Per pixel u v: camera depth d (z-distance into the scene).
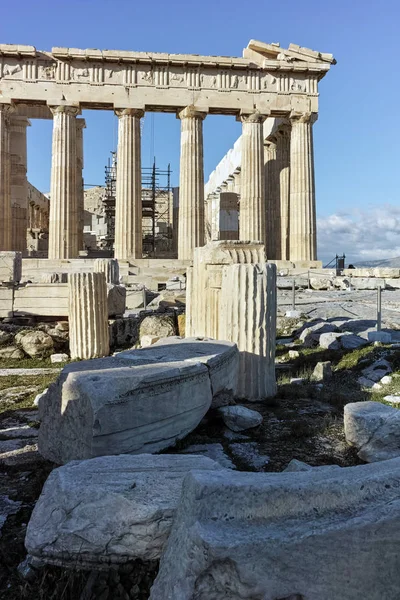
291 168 31.23
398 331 12.73
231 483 2.68
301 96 31.02
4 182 28.89
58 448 5.23
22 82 28.81
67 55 28.67
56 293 14.46
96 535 3.07
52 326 13.81
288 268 29.06
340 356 10.41
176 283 22.98
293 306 16.11
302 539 2.43
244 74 30.64
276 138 35.69
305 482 2.71
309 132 31.16
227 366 6.59
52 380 9.96
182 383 5.53
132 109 29.52
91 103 29.52
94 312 12.44
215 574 2.41
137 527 3.03
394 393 7.71
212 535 2.46
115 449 4.82
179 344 7.09
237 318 7.43
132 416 4.97
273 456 5.26
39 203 49.88
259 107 30.59
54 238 28.59
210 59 29.84
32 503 4.38
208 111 30.19
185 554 2.50
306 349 11.61
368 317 15.31
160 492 3.23
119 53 29.09
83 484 3.30
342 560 2.44
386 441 5.08
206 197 50.69
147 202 41.88
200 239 29.77
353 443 5.34
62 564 3.13
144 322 13.80
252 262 8.22
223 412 6.14
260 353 7.45
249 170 30.41
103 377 5.02
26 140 38.09
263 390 7.48
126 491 3.21
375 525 2.46
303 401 7.54
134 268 27.08
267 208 36.16
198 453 5.32
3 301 14.39
